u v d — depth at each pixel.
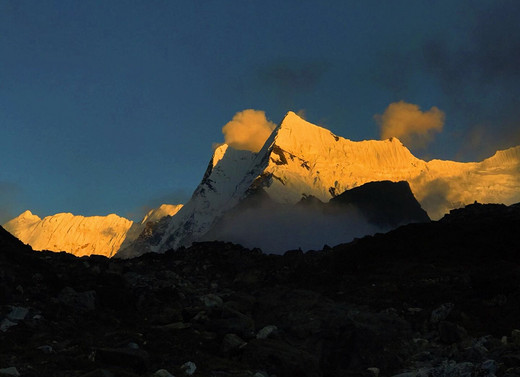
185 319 25.61
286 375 20.39
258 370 20.47
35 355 19.41
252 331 24.28
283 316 25.50
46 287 26.83
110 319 25.11
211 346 22.56
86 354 20.06
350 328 22.78
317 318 24.36
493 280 26.50
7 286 24.97
